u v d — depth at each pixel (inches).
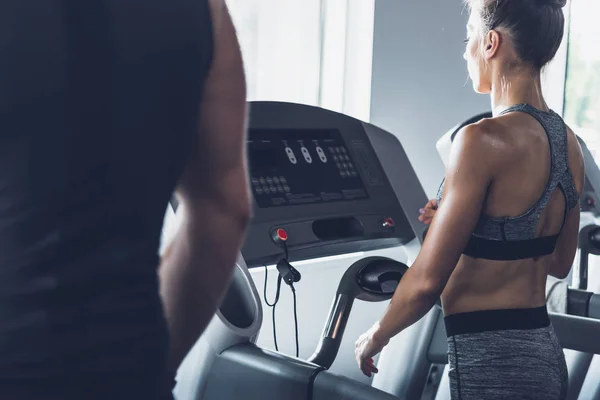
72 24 29.9
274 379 59.0
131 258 31.6
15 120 28.8
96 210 30.4
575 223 75.5
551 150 66.2
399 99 127.8
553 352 65.4
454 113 138.8
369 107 123.0
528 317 64.8
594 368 109.5
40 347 29.1
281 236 73.0
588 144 173.6
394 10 124.3
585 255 112.0
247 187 39.3
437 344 87.1
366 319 128.3
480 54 69.0
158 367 32.3
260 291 112.0
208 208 38.5
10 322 29.1
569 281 148.6
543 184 65.3
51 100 29.3
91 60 30.2
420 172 134.0
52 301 29.3
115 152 30.9
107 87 30.5
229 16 36.8
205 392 63.2
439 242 62.9
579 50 170.6
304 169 80.4
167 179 33.6
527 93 66.7
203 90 35.2
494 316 64.3
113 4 30.9
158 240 33.5
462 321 65.4
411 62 128.7
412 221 86.3
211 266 39.4
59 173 29.5
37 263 29.2
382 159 88.3
